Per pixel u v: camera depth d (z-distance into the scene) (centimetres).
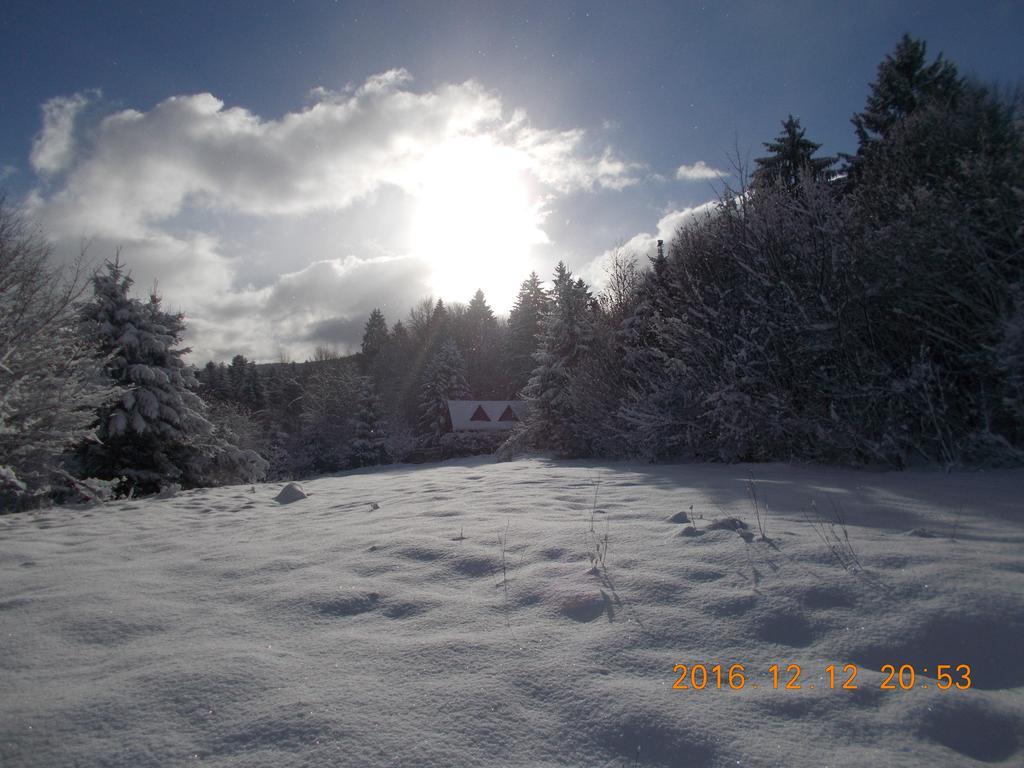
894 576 331
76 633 321
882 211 1098
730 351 1195
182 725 219
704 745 201
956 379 956
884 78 2123
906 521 502
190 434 1808
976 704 220
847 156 2227
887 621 284
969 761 192
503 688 238
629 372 1617
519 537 477
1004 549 383
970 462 913
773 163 2444
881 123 2070
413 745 203
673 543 432
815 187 1178
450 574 395
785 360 1109
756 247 1173
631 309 2002
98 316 1692
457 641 282
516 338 5803
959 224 895
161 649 294
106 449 1711
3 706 239
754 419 1118
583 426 1798
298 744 205
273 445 5078
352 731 211
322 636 302
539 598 335
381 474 1703
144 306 1770
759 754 196
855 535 436
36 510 1016
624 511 583
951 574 329
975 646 264
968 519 504
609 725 212
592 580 356
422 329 7550
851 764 189
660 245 1752
